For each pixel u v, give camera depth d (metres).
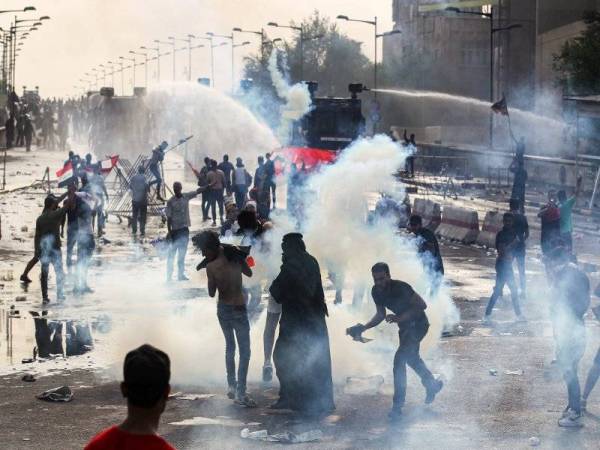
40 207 41.81
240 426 10.88
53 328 16.58
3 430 10.57
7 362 13.98
